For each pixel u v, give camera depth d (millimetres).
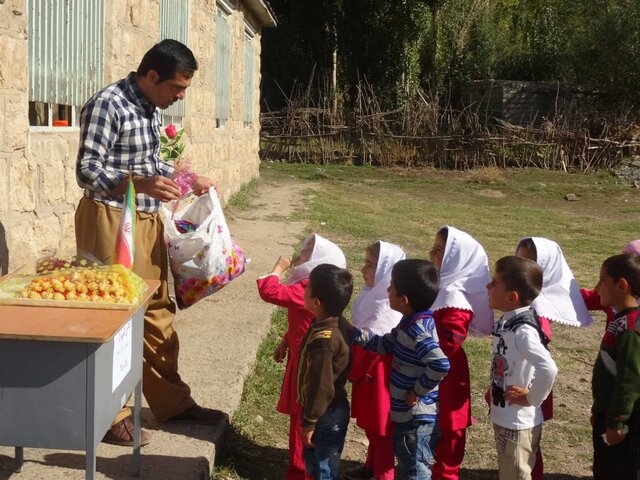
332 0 28953
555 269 4227
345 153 23766
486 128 23125
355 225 13164
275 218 13133
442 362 3600
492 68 30203
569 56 26312
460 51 30203
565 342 7234
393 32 29016
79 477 3619
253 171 18984
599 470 3771
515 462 3721
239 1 15523
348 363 3666
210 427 4344
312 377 3564
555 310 4148
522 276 3658
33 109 5512
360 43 29188
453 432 4012
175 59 3863
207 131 12117
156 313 4172
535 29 31156
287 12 30547
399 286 3688
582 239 13383
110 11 6621
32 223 5062
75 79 5902
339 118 23984
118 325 2936
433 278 3680
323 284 3596
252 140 18656
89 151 3797
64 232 5641
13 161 4715
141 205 3986
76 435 2910
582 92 25891
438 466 4051
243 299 7301
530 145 22969
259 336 6195
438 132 23453
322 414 3574
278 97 29922
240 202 14555
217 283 4262
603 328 7758
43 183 5246
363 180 21141
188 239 4145
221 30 13438
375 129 23688
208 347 5793
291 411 3955
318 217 13578
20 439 2918
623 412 3498
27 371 2877
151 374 4242
